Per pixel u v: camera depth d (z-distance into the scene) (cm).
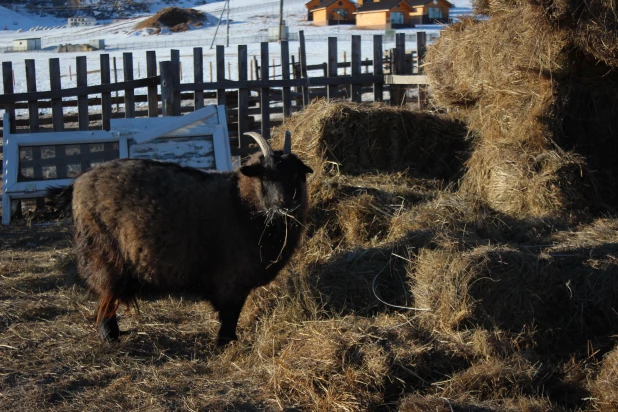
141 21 7756
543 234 643
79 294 638
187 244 515
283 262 555
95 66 3475
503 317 527
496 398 428
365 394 424
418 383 445
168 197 515
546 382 452
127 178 516
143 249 509
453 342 482
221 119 992
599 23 659
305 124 848
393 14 5816
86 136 946
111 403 430
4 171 923
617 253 573
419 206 714
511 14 734
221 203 529
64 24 10850
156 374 477
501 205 730
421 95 1189
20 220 932
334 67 1159
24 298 627
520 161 729
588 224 669
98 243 518
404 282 576
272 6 8525
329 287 586
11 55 4803
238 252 527
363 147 846
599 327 534
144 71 3061
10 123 1014
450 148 897
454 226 649
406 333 486
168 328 569
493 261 543
